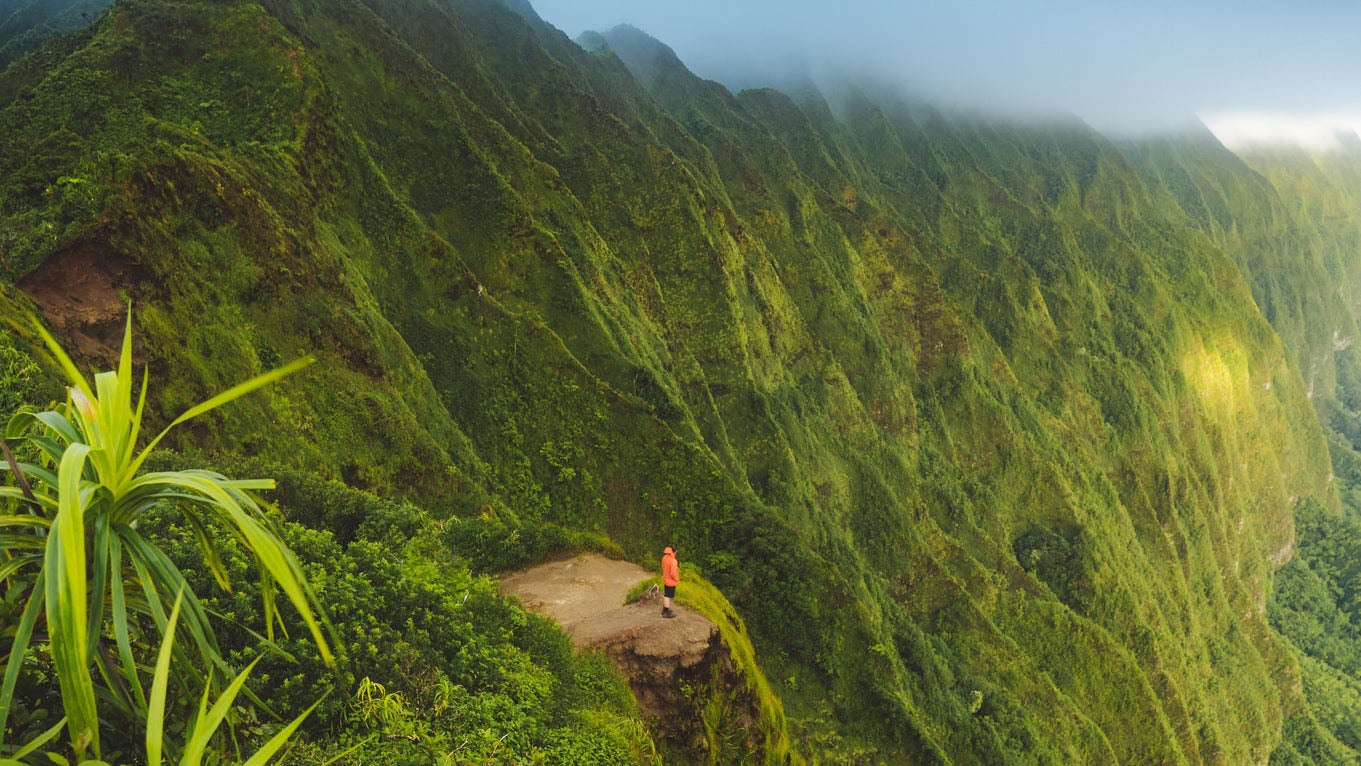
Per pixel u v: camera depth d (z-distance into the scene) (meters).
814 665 43.03
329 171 48.56
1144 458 117.06
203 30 49.34
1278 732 100.94
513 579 19.98
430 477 36.91
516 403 50.19
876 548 70.88
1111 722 72.44
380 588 11.29
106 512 4.27
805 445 70.75
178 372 29.47
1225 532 125.19
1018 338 112.88
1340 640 128.75
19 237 28.95
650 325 67.75
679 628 15.42
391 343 42.81
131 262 30.09
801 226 97.44
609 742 11.66
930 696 53.47
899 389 89.06
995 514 88.06
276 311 36.25
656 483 49.94
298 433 32.84
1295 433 170.50
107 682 4.85
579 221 67.50
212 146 41.56
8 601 4.51
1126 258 157.50
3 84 51.09
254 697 5.09
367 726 8.73
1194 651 98.94
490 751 9.59
